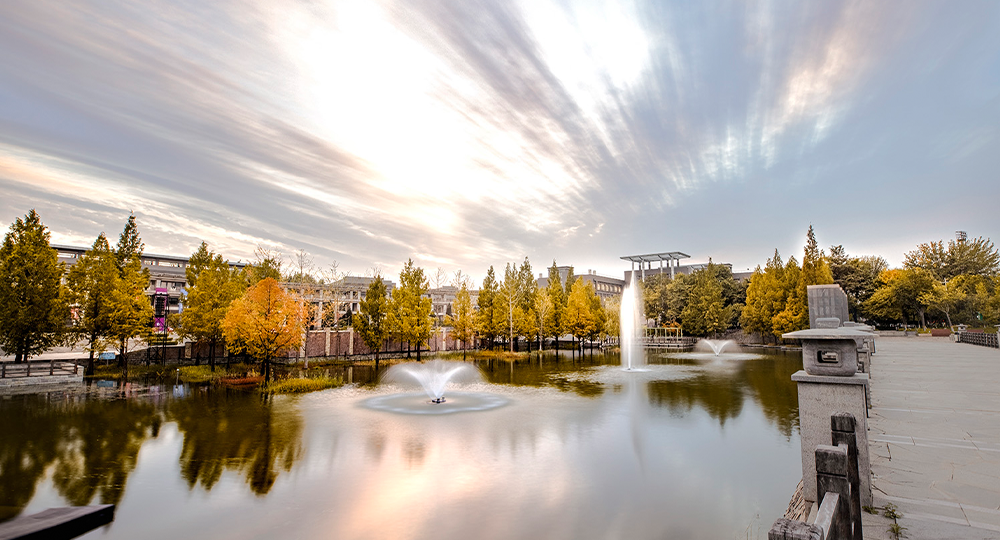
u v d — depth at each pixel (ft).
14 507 24.63
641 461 31.60
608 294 298.35
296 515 23.58
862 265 172.86
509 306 139.03
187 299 100.63
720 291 176.24
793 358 114.21
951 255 174.19
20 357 78.48
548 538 20.97
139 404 55.31
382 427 42.16
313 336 110.93
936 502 16.83
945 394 38.29
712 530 21.59
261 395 61.93
